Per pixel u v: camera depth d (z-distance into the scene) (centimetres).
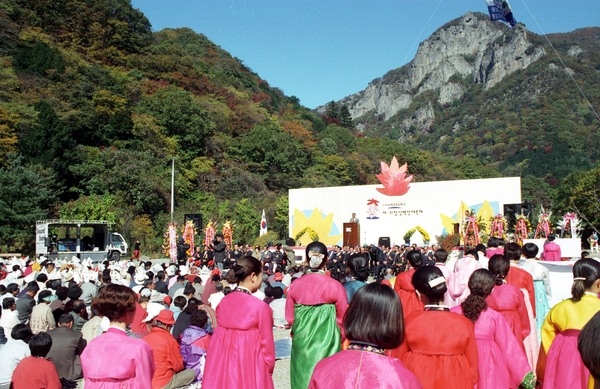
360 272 698
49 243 3114
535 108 14312
